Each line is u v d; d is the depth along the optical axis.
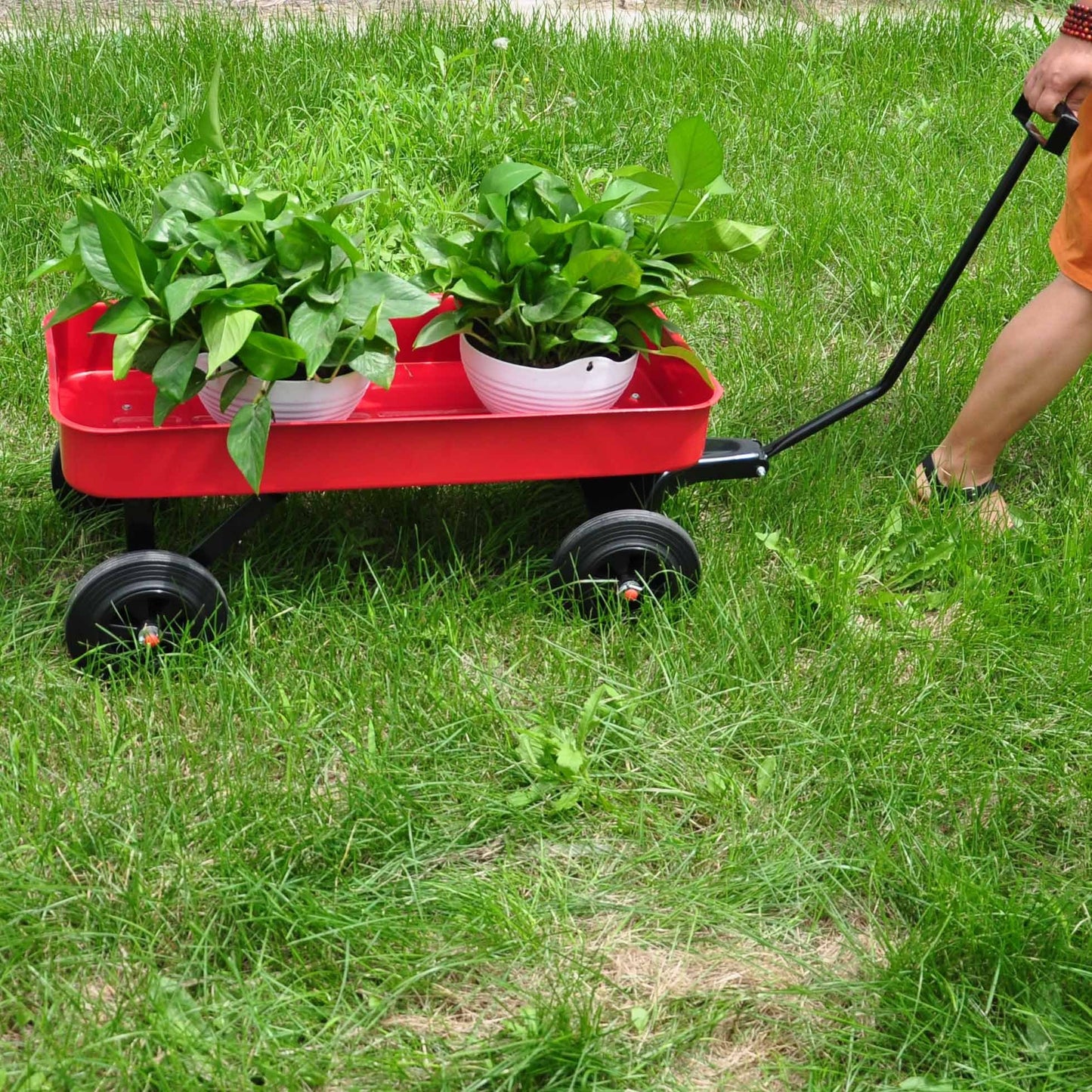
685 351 3.13
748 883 2.84
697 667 3.13
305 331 2.95
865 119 4.95
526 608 3.20
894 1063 2.67
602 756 2.98
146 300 2.96
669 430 3.08
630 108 4.83
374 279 3.00
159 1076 2.57
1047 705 3.11
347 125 4.56
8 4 5.56
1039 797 2.97
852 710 3.06
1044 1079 2.66
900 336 4.06
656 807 2.95
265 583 3.19
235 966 2.69
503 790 2.96
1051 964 2.73
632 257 3.08
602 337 3.05
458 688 3.04
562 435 3.05
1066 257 3.28
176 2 5.66
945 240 4.32
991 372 3.37
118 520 3.37
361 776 2.91
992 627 3.23
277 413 3.04
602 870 2.86
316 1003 2.70
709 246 3.14
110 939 2.73
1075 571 3.31
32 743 2.95
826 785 2.96
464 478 3.06
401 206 4.21
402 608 3.16
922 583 3.39
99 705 2.96
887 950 2.76
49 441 3.57
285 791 2.90
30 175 4.32
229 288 2.92
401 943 2.74
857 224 4.36
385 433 3.00
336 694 3.02
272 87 4.73
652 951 2.77
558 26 5.71
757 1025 2.71
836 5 6.29
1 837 2.81
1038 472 3.66
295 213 3.05
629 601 3.17
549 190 3.20
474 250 3.12
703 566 3.31
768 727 3.05
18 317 3.85
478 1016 2.69
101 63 4.74
